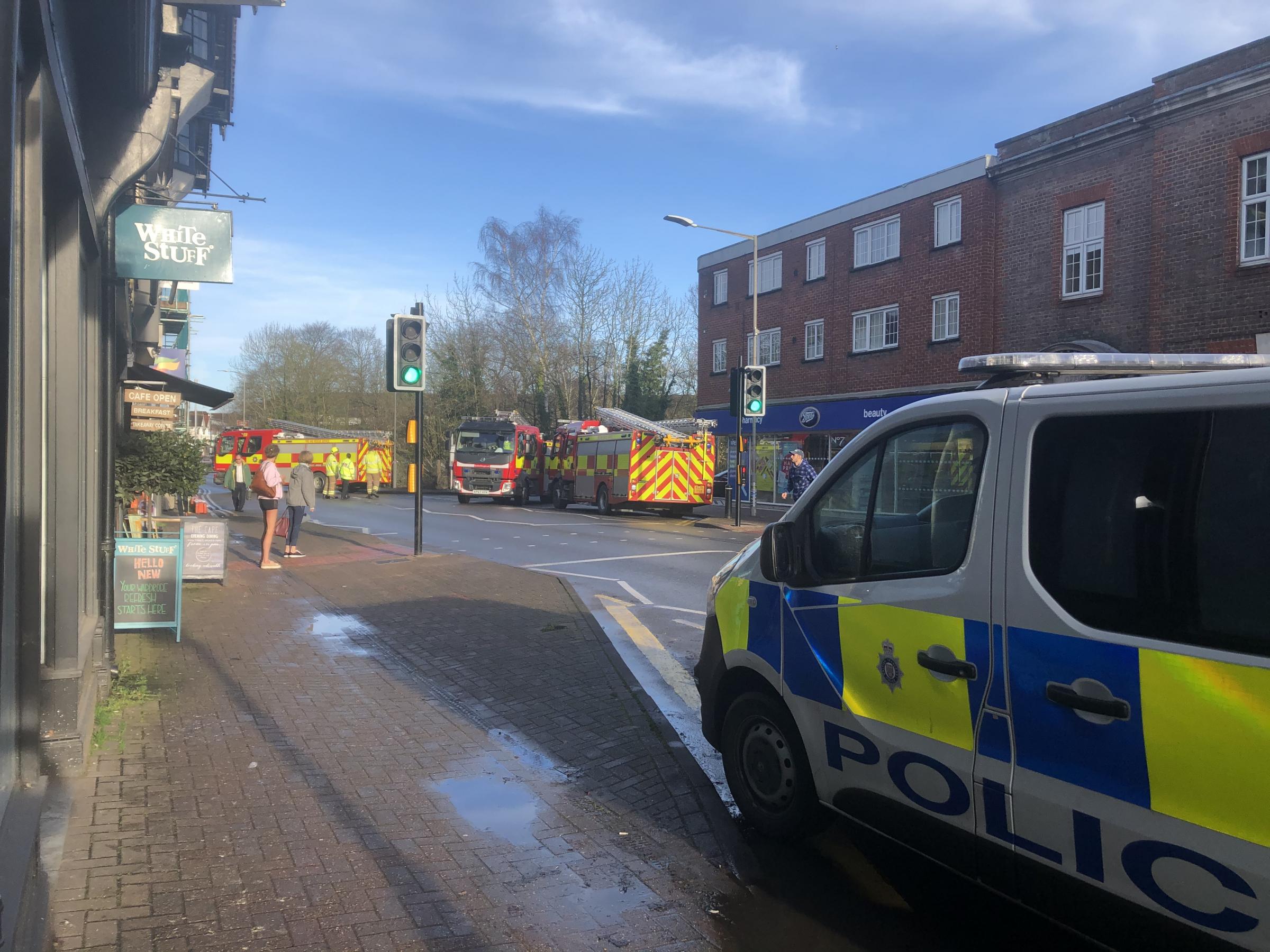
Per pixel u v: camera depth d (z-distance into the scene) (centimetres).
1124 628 260
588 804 455
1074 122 2033
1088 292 2005
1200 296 1688
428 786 470
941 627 318
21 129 373
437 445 4575
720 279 3397
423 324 1380
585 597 1112
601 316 4062
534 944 324
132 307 1013
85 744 470
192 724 551
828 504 383
